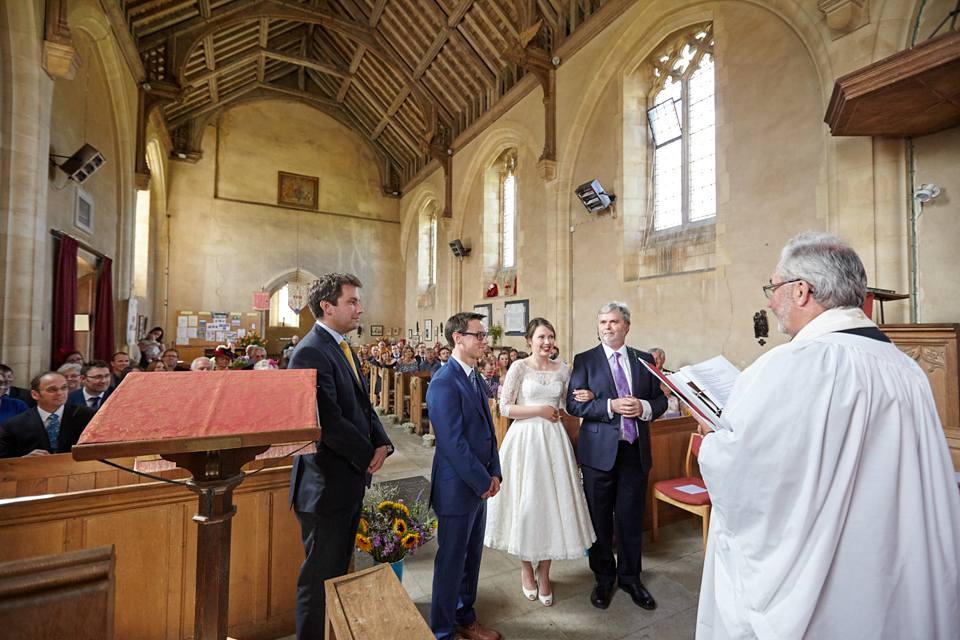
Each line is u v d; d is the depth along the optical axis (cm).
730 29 603
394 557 260
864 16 440
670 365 672
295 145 1611
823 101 482
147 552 221
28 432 334
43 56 519
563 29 913
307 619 189
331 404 192
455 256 1379
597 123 841
